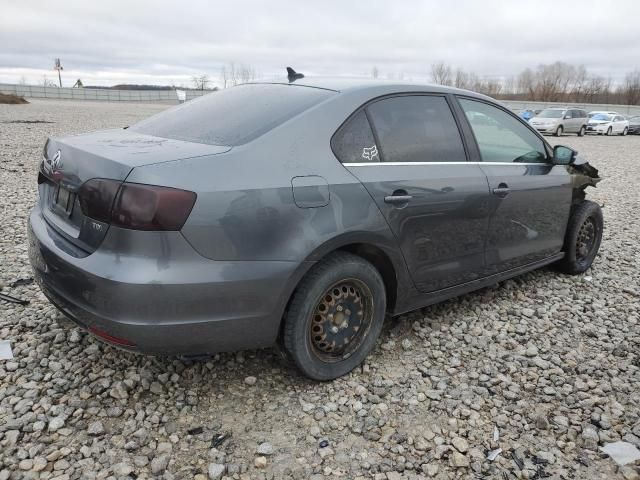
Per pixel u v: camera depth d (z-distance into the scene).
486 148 3.81
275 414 2.79
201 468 2.41
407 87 3.44
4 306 3.77
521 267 4.27
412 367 3.30
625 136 34.72
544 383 3.18
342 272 2.91
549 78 75.75
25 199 7.12
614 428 2.80
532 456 2.58
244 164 2.59
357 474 2.42
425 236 3.32
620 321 4.09
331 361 3.04
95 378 2.99
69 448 2.46
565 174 4.50
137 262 2.38
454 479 2.42
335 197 2.81
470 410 2.90
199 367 3.14
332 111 2.98
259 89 3.42
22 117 24.02
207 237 2.43
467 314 4.05
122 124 21.61
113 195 2.41
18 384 2.90
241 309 2.57
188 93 74.81
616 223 7.37
